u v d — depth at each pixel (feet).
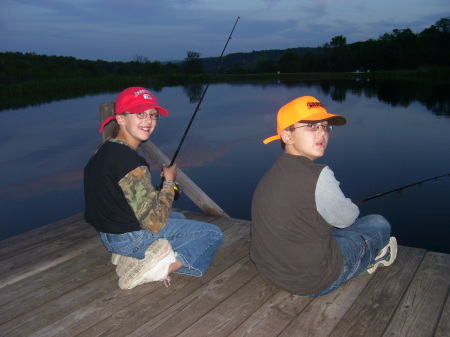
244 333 6.43
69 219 11.87
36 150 33.50
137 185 6.68
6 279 8.38
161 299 7.50
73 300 7.57
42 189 23.80
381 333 6.29
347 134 37.40
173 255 7.75
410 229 16.34
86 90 104.32
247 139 35.68
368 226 7.55
